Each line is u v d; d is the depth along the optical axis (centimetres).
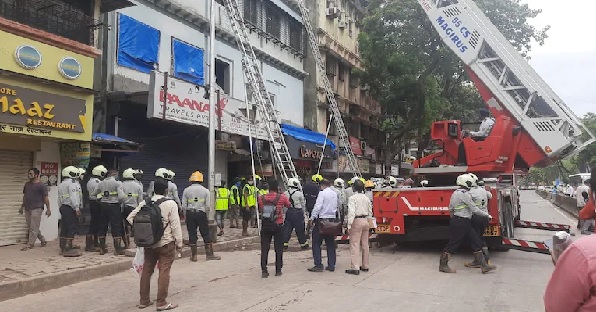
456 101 3094
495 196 959
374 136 3403
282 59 2317
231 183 1994
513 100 1104
